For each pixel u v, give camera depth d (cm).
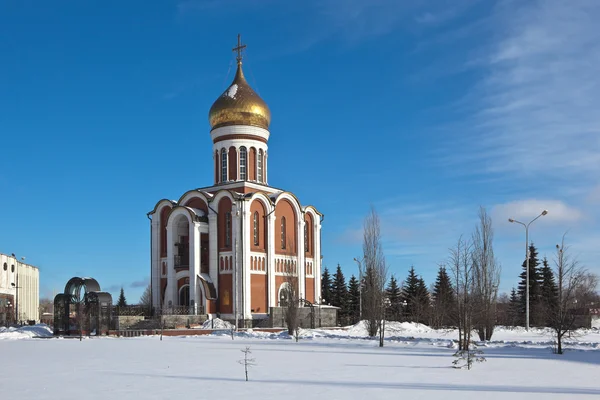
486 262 5188
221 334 6406
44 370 2900
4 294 11794
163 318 6731
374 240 5847
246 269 7531
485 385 2264
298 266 8319
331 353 3903
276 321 7312
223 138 8206
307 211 8681
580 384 2295
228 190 7719
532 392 2070
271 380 2441
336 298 10675
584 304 6531
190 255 7612
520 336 6034
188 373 2727
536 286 9456
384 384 2297
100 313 6462
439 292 8925
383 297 5672
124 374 2698
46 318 18438
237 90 8262
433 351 4084
